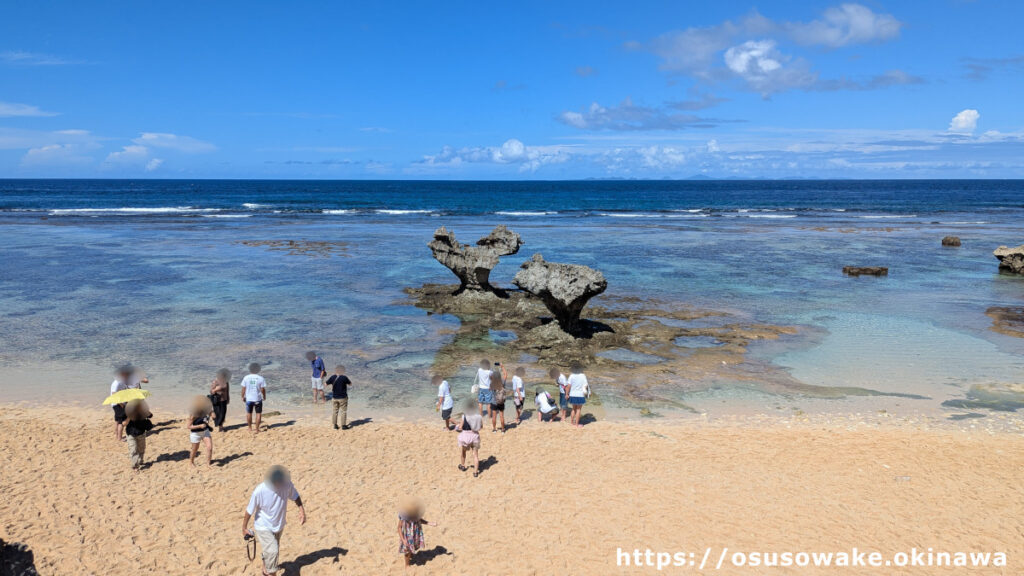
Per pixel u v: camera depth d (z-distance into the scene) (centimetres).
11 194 11306
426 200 10938
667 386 1639
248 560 842
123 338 2009
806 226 6200
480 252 2528
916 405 1512
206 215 7006
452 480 1102
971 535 933
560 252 4212
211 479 1085
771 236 5253
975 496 1055
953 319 2367
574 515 980
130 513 958
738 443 1280
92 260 3578
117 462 1146
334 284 2986
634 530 938
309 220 6512
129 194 11769
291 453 1210
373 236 5009
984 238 5112
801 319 2355
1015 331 2191
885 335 2136
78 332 2070
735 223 6575
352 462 1173
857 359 1872
